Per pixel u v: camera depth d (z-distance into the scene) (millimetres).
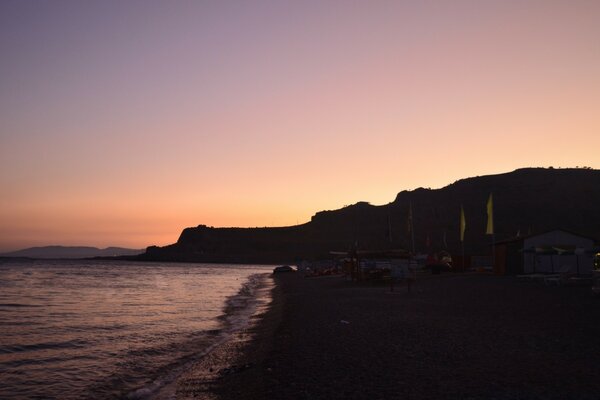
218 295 46719
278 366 12797
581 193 182750
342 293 35875
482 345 13758
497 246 50688
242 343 18453
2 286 59875
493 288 33312
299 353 14062
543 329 16188
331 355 13484
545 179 195750
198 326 24203
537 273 46125
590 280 34375
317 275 77375
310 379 11070
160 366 15055
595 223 165750
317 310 25047
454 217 187625
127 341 20062
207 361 15375
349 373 11352
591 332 15531
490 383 9898
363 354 13320
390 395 9438
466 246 156125
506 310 21500
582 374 10422
